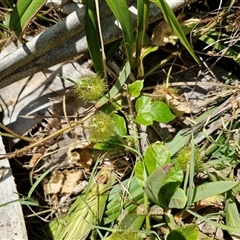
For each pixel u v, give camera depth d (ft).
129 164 0.73
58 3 0.77
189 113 0.76
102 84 0.69
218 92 0.78
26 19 0.66
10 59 0.70
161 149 0.67
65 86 0.78
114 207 0.69
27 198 0.66
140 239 0.62
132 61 0.74
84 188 0.74
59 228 0.70
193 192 0.65
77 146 0.74
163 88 0.74
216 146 0.72
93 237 0.67
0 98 0.77
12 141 0.75
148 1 0.66
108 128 0.67
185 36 0.72
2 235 0.65
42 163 0.75
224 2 0.80
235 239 0.65
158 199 0.64
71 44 0.72
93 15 0.67
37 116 0.76
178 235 0.62
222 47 0.77
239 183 0.63
